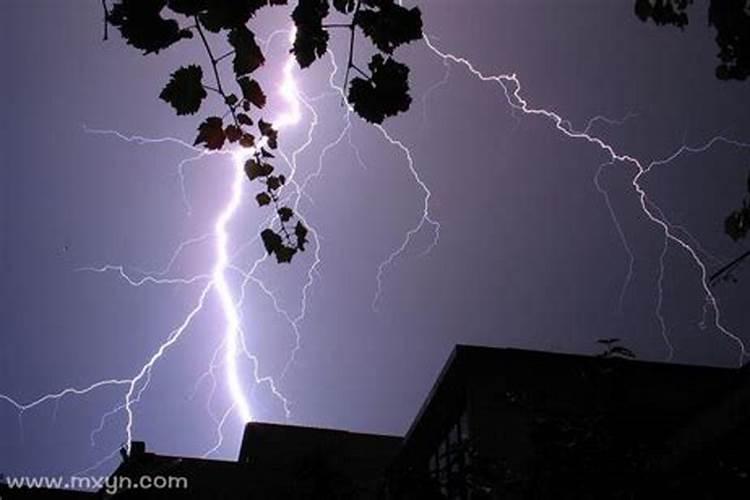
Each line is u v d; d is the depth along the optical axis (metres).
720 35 3.10
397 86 2.99
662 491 3.91
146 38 2.72
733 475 4.01
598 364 4.33
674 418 9.38
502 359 9.90
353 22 2.98
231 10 2.77
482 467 4.21
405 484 4.15
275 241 4.20
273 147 4.18
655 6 3.41
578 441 3.99
